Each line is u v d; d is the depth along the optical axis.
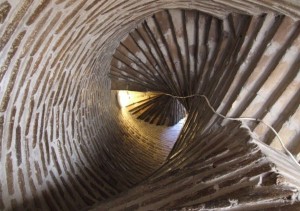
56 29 2.59
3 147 2.88
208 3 3.81
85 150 4.76
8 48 2.27
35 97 3.04
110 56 5.07
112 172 5.19
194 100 4.54
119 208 2.75
